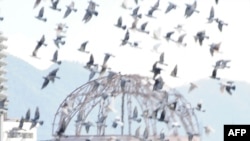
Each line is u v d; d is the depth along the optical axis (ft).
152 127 297.33
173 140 299.99
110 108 243.60
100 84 305.73
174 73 228.63
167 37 221.25
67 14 212.43
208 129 228.43
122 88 302.04
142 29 223.10
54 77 214.28
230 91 222.28
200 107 254.68
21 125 231.09
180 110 299.58
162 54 228.43
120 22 222.89
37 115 230.07
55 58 218.38
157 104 303.27
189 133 302.04
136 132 279.28
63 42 216.54
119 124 241.96
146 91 306.55
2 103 266.77
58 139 303.89
